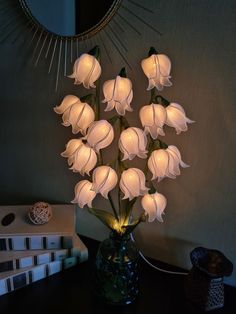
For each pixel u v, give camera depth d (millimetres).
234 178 523
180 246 619
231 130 501
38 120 681
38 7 567
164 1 490
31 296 557
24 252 583
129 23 525
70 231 593
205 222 575
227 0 449
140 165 596
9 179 772
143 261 651
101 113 605
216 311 528
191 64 500
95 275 560
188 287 540
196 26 479
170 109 432
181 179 569
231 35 460
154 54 411
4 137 728
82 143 455
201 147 533
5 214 643
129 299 545
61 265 610
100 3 523
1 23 618
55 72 622
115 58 556
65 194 722
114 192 641
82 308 540
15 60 645
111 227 535
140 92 553
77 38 567
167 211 606
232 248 565
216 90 493
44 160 714
